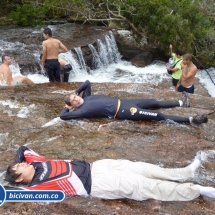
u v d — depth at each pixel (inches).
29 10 507.2
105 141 170.2
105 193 128.2
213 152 161.8
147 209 125.8
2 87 249.8
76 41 436.1
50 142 170.6
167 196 128.6
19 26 504.7
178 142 168.7
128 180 127.6
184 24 460.1
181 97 227.9
